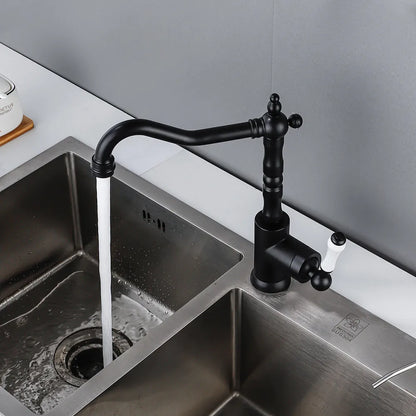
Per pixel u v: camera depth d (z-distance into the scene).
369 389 1.22
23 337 1.58
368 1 1.15
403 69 1.17
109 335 1.43
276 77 1.36
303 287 1.33
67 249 1.74
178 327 1.29
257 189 1.54
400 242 1.35
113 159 1.14
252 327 1.37
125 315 1.61
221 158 1.58
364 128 1.28
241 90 1.45
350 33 1.20
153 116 1.69
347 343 1.24
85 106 1.75
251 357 1.41
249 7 1.33
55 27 1.76
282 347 1.33
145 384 1.28
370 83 1.22
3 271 1.64
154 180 1.55
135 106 1.71
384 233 1.36
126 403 1.26
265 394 1.43
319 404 1.34
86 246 1.75
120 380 1.22
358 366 1.22
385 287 1.33
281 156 1.17
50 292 1.67
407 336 1.25
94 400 1.19
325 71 1.27
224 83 1.47
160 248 1.57
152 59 1.59
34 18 1.80
